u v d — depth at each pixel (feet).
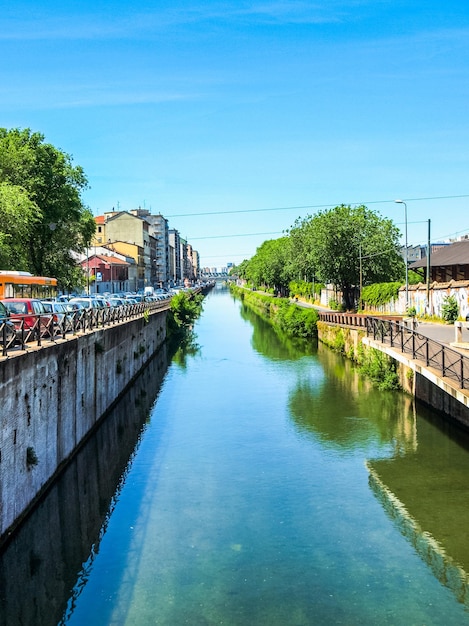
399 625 36.65
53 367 58.08
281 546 46.70
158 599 39.73
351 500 55.21
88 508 54.29
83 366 72.02
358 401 94.07
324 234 200.44
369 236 201.36
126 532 49.55
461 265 157.17
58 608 38.83
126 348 107.96
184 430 80.07
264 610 38.32
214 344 178.91
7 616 38.37
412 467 63.05
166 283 554.46
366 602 39.01
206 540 47.91
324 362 136.15
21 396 47.88
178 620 37.40
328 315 169.37
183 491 58.23
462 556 44.88
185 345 178.70
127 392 106.73
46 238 151.23
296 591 40.42
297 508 53.67
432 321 135.74
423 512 52.29
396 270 210.79
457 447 69.10
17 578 42.96
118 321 105.91
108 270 306.96
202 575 42.63
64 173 150.51
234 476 62.03
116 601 39.58
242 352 158.61
